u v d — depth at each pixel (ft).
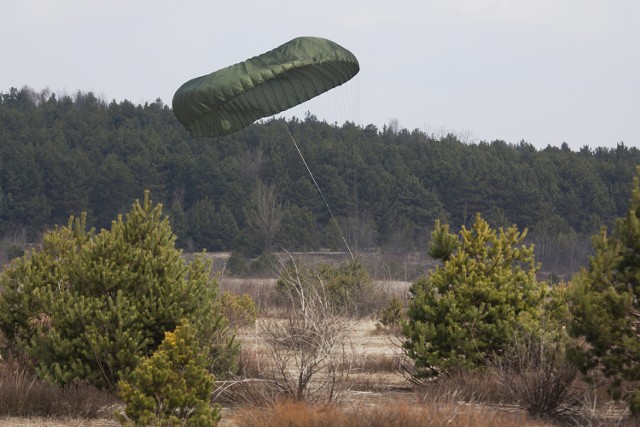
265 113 74.43
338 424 57.52
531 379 72.43
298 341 73.20
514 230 90.33
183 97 69.87
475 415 60.95
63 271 83.30
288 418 58.75
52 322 81.00
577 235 565.94
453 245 90.89
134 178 595.47
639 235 65.62
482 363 84.84
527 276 88.48
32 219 547.08
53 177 566.36
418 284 139.64
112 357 72.64
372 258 365.81
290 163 618.85
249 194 586.86
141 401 56.85
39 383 71.97
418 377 85.71
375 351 120.47
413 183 592.19
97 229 574.97
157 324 75.87
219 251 529.04
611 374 65.77
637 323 64.95
